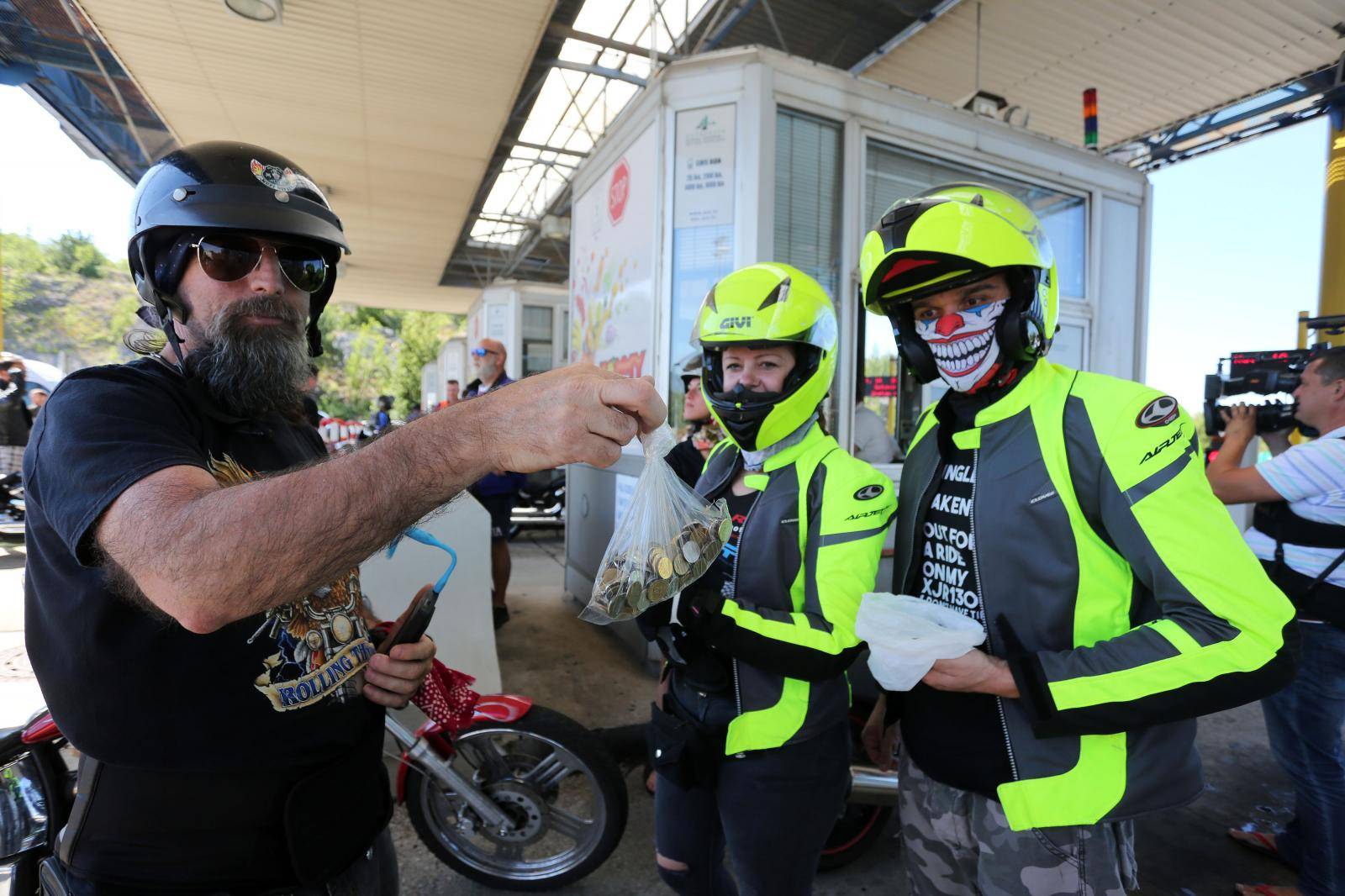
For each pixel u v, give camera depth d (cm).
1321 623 185
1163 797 98
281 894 95
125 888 88
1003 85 714
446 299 1712
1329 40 616
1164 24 598
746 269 143
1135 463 95
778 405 133
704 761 127
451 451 64
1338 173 636
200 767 87
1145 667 90
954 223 106
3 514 642
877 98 356
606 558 101
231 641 88
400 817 248
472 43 503
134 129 734
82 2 456
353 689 106
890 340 375
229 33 491
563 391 63
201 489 67
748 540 136
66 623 81
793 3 578
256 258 95
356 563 64
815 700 128
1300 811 196
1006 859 104
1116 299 471
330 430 791
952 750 111
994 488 108
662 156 342
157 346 102
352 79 560
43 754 152
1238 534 93
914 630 102
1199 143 846
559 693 344
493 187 979
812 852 128
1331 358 204
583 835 208
